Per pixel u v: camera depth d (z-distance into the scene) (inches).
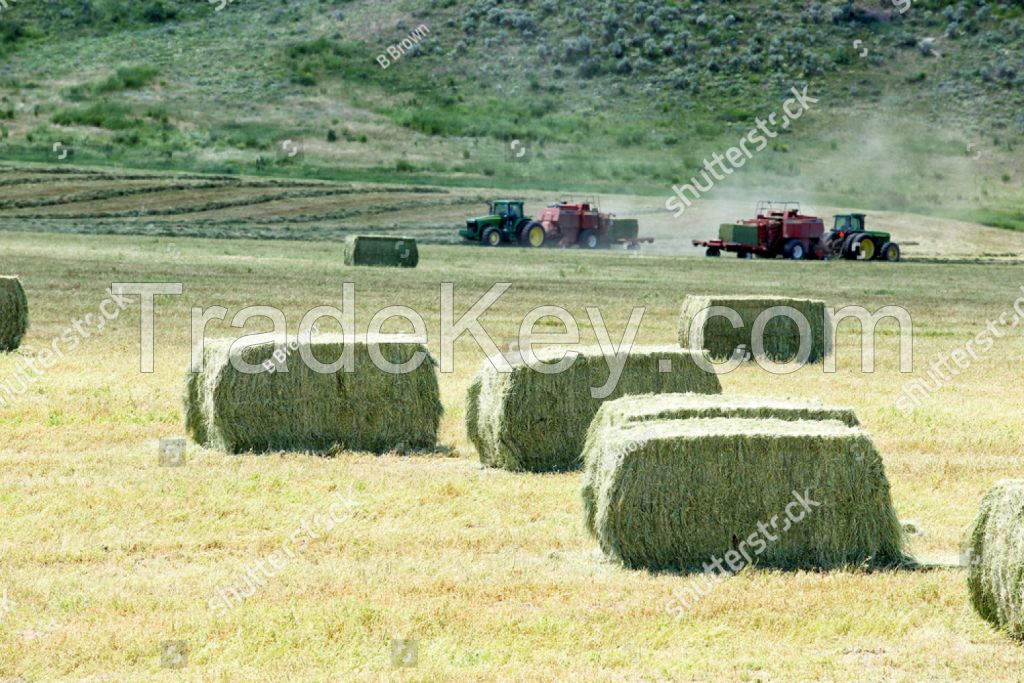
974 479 1288.1
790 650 781.9
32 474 1232.8
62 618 818.2
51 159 7362.2
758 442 948.0
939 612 850.8
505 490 1205.1
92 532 1027.9
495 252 4862.2
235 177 6978.4
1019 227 6889.8
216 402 1352.1
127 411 1574.8
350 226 5762.8
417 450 1406.3
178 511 1096.8
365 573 922.1
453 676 729.6
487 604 858.1
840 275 4261.8
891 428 1566.2
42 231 4995.1
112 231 5108.3
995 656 773.9
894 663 763.4
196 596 864.3
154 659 753.6
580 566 952.3
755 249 5012.3
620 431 978.1
